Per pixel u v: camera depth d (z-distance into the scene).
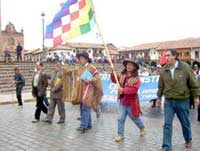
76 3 9.98
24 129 10.55
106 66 44.47
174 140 8.85
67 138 9.22
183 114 7.78
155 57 89.94
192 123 11.59
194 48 83.44
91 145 8.41
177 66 7.61
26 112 14.67
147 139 9.01
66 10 10.06
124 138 9.12
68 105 16.58
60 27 10.11
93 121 11.91
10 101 18.92
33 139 9.13
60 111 11.54
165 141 7.67
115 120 12.12
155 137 9.24
